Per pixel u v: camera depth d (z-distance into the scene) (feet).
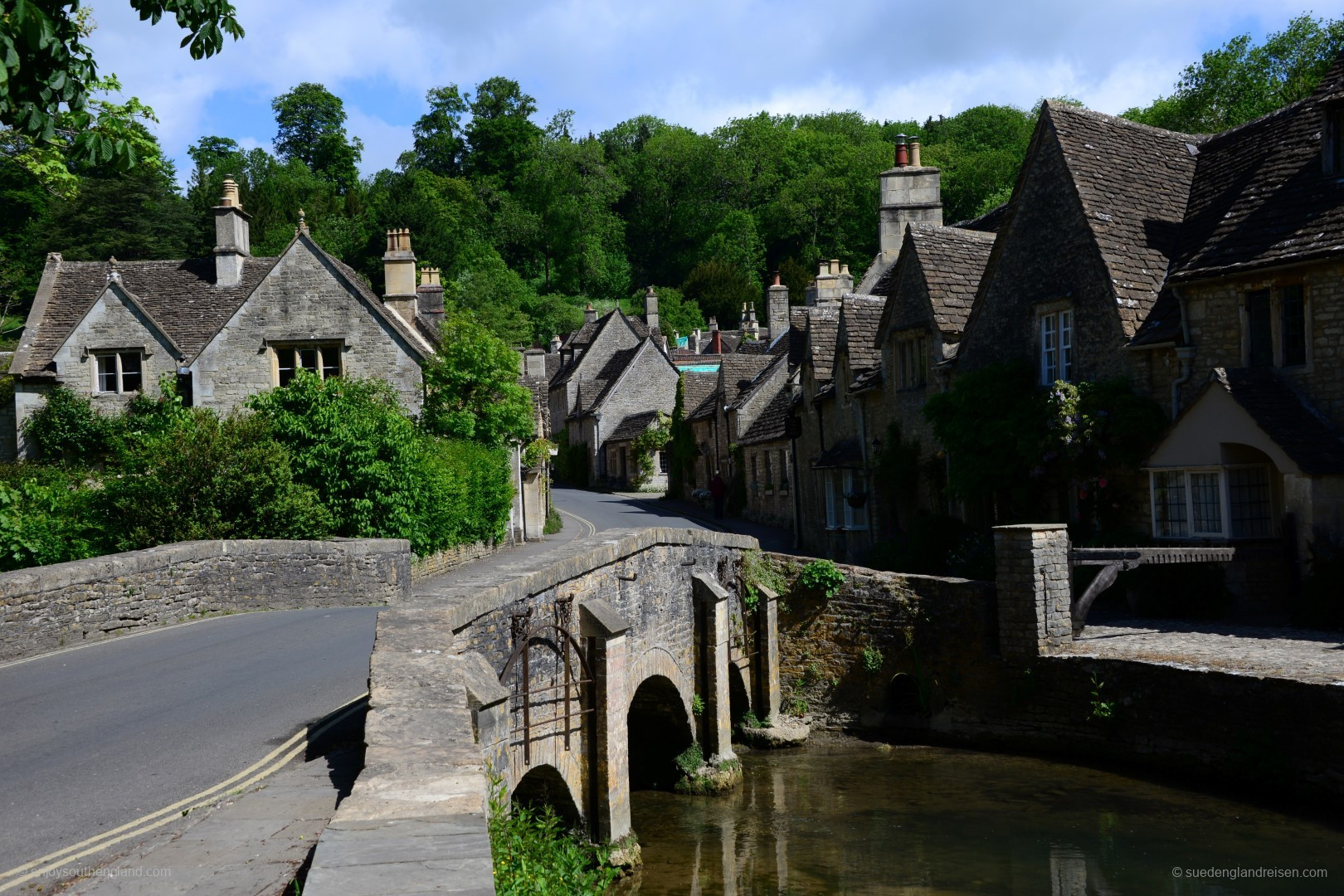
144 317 105.40
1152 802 43.57
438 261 271.49
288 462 71.26
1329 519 52.60
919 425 81.51
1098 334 64.75
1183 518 58.18
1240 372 56.18
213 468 67.72
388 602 67.67
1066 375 67.26
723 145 350.84
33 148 76.54
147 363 105.29
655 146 353.92
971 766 51.52
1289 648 48.37
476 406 101.19
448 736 19.81
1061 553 53.47
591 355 231.09
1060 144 68.28
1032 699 52.85
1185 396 59.72
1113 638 53.67
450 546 84.84
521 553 100.07
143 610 52.16
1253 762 43.37
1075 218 66.69
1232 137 73.36
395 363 100.53
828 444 102.83
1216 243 59.82
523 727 33.58
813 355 105.91
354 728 30.45
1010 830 41.96
